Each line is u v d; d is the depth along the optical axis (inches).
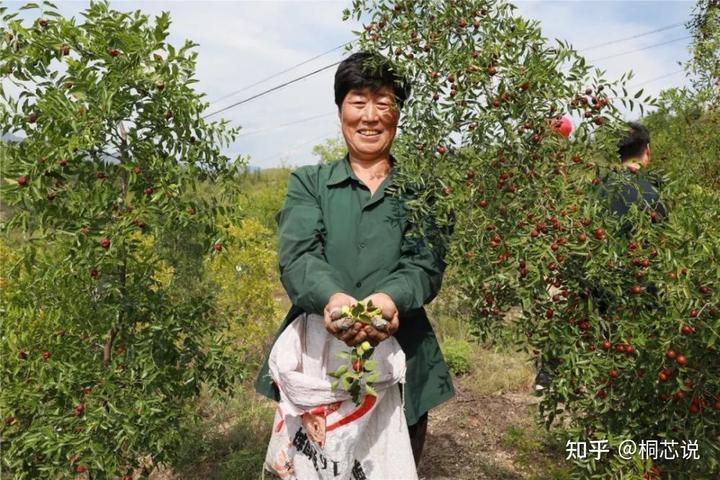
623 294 82.6
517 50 82.4
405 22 86.7
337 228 83.7
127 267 110.3
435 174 83.7
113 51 94.1
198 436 155.4
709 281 72.7
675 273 73.6
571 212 80.6
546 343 87.6
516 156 83.1
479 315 97.0
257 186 911.0
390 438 79.7
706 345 74.2
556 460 146.6
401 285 75.6
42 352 103.1
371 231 83.4
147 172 100.3
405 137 85.1
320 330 80.8
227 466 146.0
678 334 73.7
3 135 94.0
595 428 90.7
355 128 85.8
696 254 72.6
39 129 94.5
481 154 84.4
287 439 85.2
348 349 79.2
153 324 104.5
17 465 101.6
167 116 99.2
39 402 100.1
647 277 78.8
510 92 80.6
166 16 96.9
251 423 175.2
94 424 95.3
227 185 109.0
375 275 82.5
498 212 83.5
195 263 119.0
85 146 91.1
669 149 136.6
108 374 99.7
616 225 78.6
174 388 110.7
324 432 75.7
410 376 85.5
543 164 84.0
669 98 130.0
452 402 187.6
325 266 77.1
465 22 86.5
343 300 70.2
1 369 100.5
